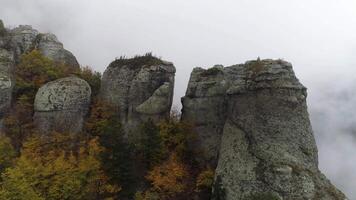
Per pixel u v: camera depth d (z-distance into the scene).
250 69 46.38
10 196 36.34
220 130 48.69
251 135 42.44
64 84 49.47
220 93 49.66
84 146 46.69
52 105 48.09
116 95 52.41
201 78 51.25
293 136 41.25
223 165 42.38
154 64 52.78
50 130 47.50
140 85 51.59
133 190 42.72
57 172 41.28
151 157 45.91
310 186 38.47
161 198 43.84
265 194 38.34
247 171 40.31
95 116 50.88
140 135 47.91
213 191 41.81
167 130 49.69
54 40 62.19
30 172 39.88
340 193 39.97
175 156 47.75
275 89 42.75
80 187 41.12
